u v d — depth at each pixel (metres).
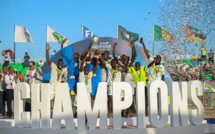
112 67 10.05
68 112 8.03
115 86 8.01
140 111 8.10
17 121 8.39
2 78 11.56
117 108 7.98
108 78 10.02
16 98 8.42
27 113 8.37
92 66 9.99
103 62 9.95
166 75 13.02
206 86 16.16
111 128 8.75
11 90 11.01
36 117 8.19
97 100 7.98
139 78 10.10
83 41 13.17
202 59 18.00
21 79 13.48
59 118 8.06
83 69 9.66
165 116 8.25
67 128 8.02
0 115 11.51
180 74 16.03
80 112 7.96
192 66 16.88
